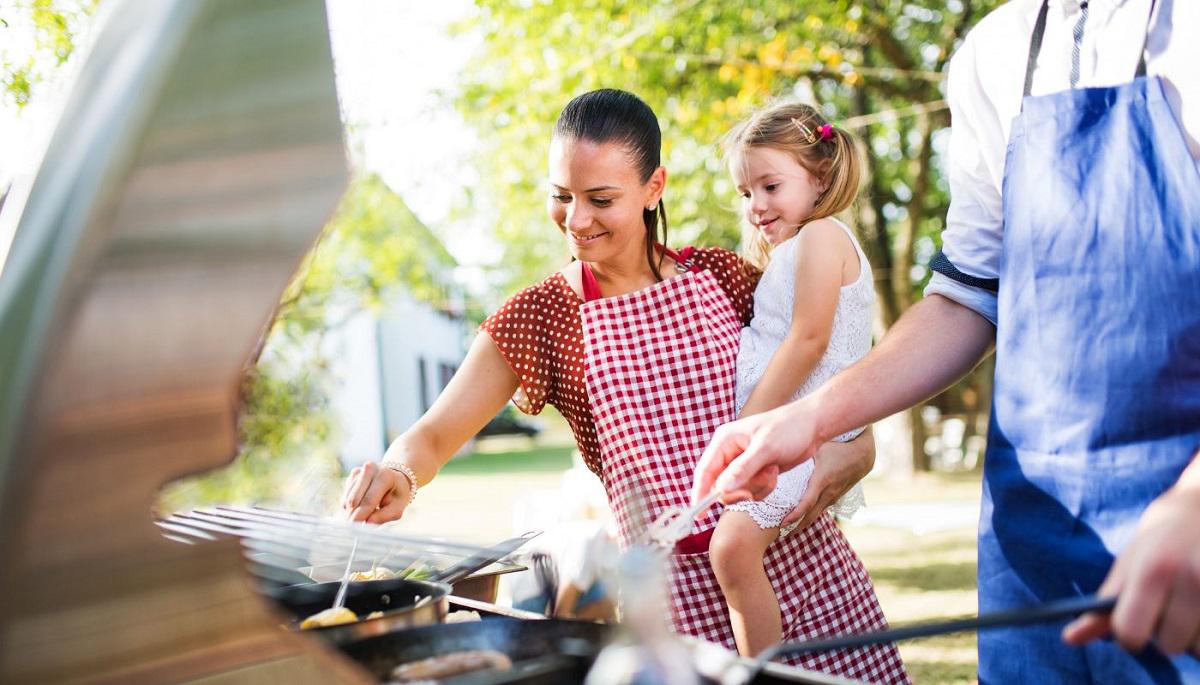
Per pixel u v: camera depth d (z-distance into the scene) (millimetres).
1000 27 1315
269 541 1125
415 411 20297
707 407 1683
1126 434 1088
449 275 17812
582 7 7711
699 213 9188
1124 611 666
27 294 636
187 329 659
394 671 829
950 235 1369
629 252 1749
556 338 1752
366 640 916
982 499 1281
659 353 1692
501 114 8305
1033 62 1262
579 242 1650
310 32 723
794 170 2057
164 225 654
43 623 617
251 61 695
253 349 691
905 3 8297
